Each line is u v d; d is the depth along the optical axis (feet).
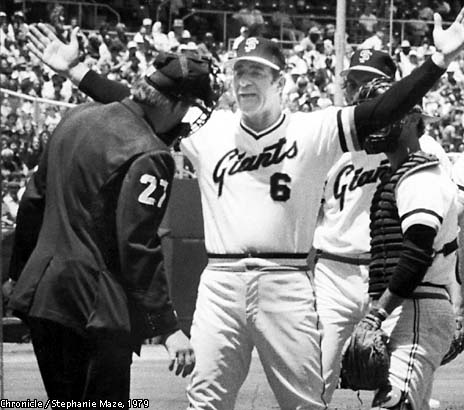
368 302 36.99
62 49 30.91
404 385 27.45
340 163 36.96
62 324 25.09
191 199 68.74
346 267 37.09
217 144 29.78
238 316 29.50
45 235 25.76
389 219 28.84
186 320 68.74
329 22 138.92
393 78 40.04
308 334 29.45
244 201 29.45
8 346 65.87
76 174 25.30
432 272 28.02
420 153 28.40
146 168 24.85
